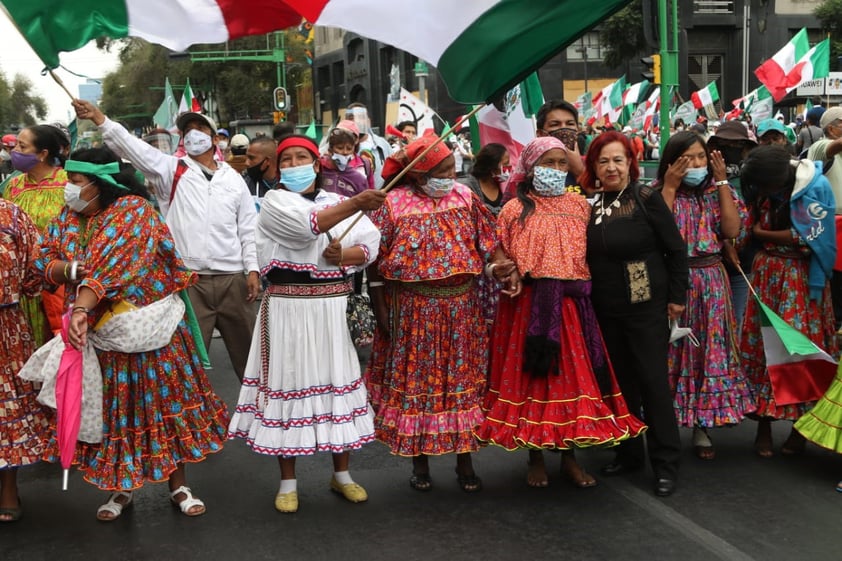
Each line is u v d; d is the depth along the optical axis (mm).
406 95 14766
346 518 4426
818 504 4488
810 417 4832
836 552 3947
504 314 4707
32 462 4297
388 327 4680
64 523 4422
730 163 5680
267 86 39125
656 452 4672
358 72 50781
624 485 4816
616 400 4586
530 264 4473
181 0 4305
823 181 5035
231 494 4797
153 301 4262
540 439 4457
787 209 5117
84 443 4289
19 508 4496
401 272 4457
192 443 4391
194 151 5820
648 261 4590
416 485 4773
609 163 4586
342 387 4387
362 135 9406
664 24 9805
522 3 4176
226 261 5848
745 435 5656
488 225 4609
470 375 4598
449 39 4223
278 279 4371
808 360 5078
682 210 5051
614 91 23578
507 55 4266
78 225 4254
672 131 20312
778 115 22062
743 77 39688
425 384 4527
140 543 4168
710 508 4465
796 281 5188
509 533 4211
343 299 4434
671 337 4777
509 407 4578
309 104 40906
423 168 4414
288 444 4336
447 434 4523
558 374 4480
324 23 4227
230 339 6004
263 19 4398
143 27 4277
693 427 5273
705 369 4996
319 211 4133
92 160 4105
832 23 37500
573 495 4684
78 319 3959
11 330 4316
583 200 4703
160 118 16750
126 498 4531
